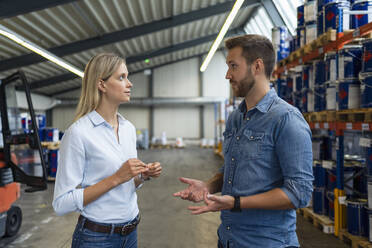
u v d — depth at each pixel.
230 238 1.31
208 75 19.05
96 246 1.38
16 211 3.88
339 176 3.54
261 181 1.23
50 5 6.59
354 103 3.15
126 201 1.47
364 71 2.92
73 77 14.10
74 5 7.48
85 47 10.38
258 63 1.27
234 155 1.32
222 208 1.17
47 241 3.66
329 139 3.99
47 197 5.84
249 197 1.16
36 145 2.88
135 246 1.57
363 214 3.16
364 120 3.07
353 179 3.62
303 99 4.30
